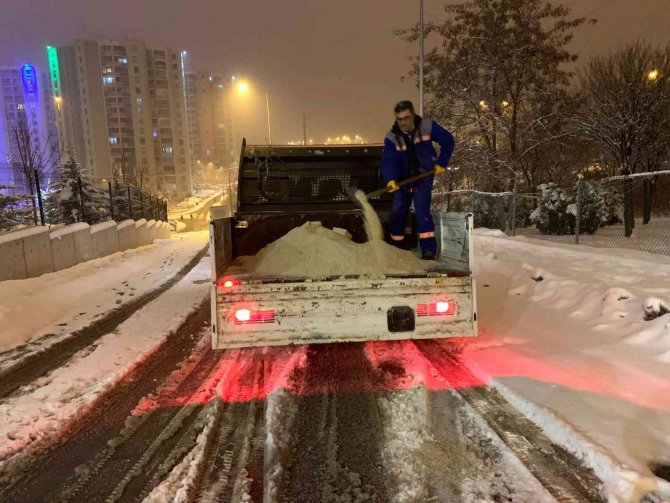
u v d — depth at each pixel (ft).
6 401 15.12
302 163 24.31
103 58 279.28
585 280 25.39
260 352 19.15
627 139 48.65
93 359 18.76
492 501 9.52
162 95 301.84
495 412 13.16
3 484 10.75
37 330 23.38
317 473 10.71
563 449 11.25
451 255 17.83
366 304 15.51
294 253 17.65
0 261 30.22
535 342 18.52
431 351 18.25
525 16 63.31
